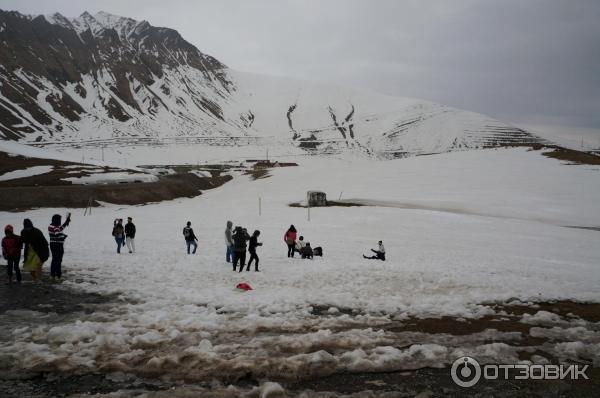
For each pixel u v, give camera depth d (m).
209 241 26.92
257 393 5.79
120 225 19.92
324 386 6.10
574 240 33.78
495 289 13.16
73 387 5.90
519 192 63.31
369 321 9.27
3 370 6.33
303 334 8.30
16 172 76.62
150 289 11.90
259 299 11.00
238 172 135.50
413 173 84.25
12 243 12.45
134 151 194.12
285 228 37.00
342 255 22.14
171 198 76.06
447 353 7.40
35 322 8.70
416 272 15.84
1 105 191.62
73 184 73.19
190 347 7.25
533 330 8.82
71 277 13.52
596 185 66.25
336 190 73.56
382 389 6.05
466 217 44.91
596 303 11.89
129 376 6.26
